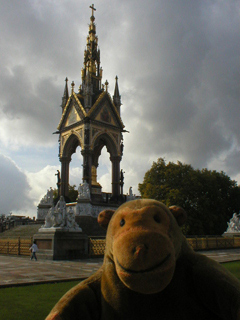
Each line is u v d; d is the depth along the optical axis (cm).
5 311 839
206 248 3734
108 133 5831
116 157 5881
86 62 6512
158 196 5878
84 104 5775
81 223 4681
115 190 5750
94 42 6644
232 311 265
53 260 2495
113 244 286
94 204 4984
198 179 6169
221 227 6216
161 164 6212
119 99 6400
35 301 968
